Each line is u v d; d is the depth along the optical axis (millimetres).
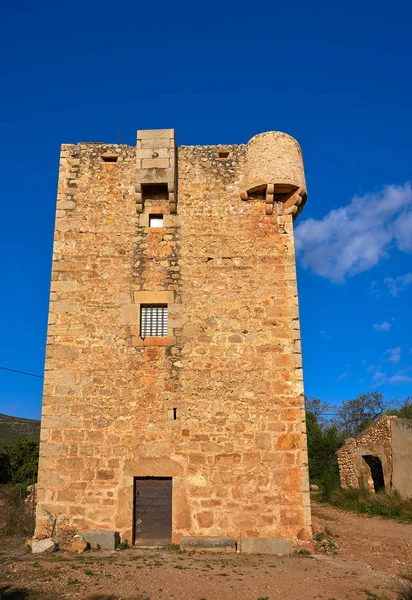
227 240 12430
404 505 19062
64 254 12188
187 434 11078
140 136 12773
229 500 10758
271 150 12609
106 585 7641
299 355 11633
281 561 9602
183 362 11508
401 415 32594
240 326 11812
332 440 31047
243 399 11320
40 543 10039
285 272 12234
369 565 9797
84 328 11680
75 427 11078
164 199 12703
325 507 22219
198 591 7488
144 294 11953
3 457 20609
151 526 10773
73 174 12797
